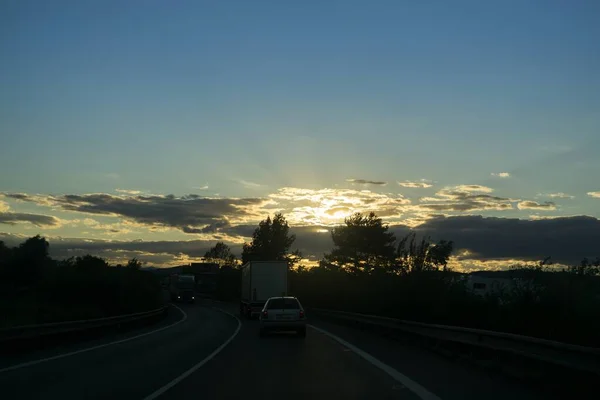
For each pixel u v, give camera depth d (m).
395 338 24.41
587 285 15.90
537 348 11.58
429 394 10.70
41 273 74.75
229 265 151.00
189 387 11.71
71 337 23.50
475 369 14.34
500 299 18.47
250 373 13.83
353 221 65.25
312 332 29.84
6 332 17.25
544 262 17.08
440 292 24.02
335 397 10.53
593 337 14.30
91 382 12.37
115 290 46.84
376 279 36.00
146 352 19.12
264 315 26.47
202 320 45.22
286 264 45.66
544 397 10.29
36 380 12.65
